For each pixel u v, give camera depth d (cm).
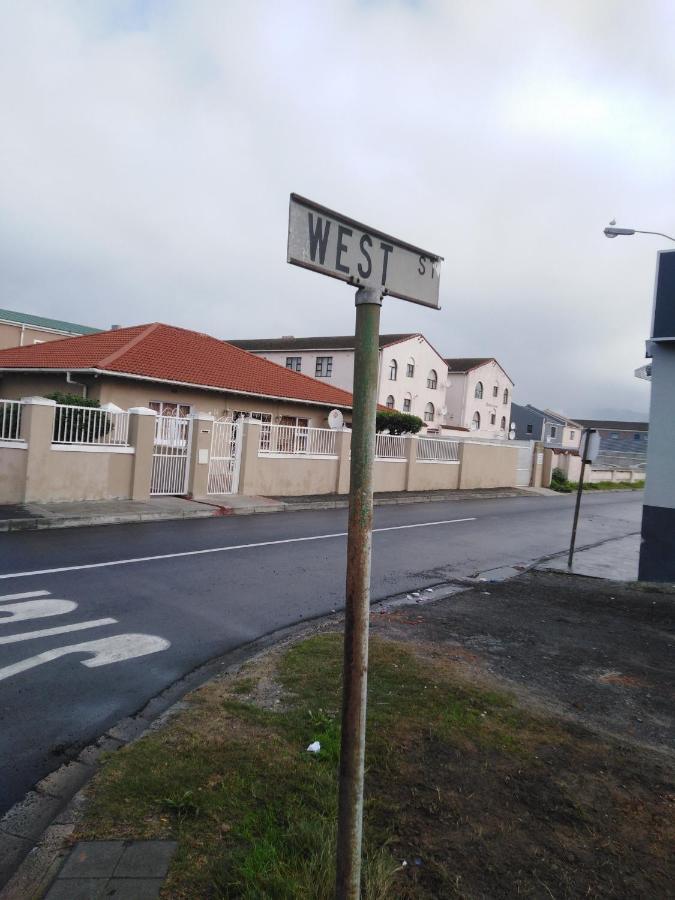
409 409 5625
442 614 818
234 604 805
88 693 516
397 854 303
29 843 324
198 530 1306
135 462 1523
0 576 845
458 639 702
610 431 9550
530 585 1044
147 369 2092
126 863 288
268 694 502
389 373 5416
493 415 6694
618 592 1007
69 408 1398
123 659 595
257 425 1853
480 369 6469
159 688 536
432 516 1875
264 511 1669
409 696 498
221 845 302
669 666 657
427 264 244
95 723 464
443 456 2711
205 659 612
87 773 394
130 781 358
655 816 354
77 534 1166
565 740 445
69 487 1405
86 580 857
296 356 5497
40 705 488
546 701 529
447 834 322
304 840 300
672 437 1036
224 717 452
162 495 1641
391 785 364
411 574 1085
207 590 859
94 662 582
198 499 1670
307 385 2803
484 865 301
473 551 1352
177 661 601
